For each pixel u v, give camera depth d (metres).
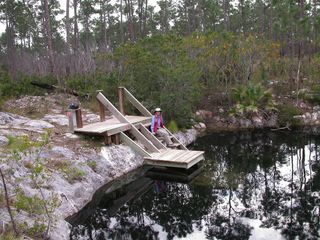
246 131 15.02
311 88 18.66
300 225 6.08
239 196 7.73
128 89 13.32
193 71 12.89
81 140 9.11
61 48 38.38
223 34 17.36
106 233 5.96
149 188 8.37
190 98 13.10
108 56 14.46
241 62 17.22
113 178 8.25
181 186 8.45
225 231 5.93
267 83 18.91
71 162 7.62
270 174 9.38
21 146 4.74
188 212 6.93
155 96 12.87
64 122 10.80
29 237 4.45
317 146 12.45
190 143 12.69
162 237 5.77
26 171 6.15
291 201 7.34
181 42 13.34
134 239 5.70
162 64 12.67
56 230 5.09
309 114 16.92
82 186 7.07
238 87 16.78
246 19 38.12
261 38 19.98
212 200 7.54
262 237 5.63
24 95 14.90
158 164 8.95
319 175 9.23
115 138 9.51
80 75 16.86
